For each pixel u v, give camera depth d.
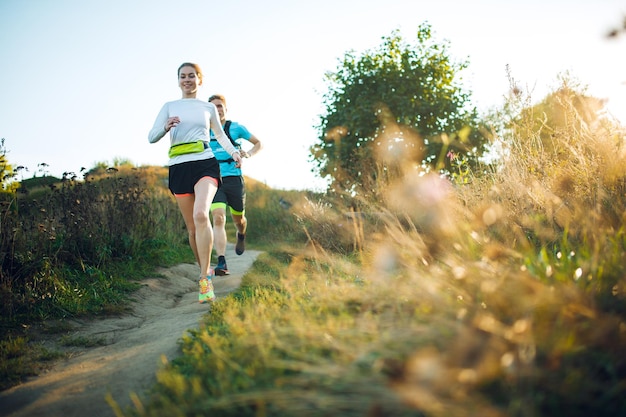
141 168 18.97
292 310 2.66
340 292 2.87
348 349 1.87
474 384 1.62
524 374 1.61
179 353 2.75
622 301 2.10
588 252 2.51
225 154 6.05
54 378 2.71
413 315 2.26
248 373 1.95
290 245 6.69
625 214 2.73
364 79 16.08
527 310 1.96
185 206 4.64
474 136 13.98
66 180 6.06
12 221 4.59
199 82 4.77
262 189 16.98
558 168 4.01
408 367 1.70
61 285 4.33
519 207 3.58
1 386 2.63
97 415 2.21
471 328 1.87
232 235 13.23
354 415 1.55
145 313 4.36
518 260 2.66
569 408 1.58
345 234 5.73
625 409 1.58
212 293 4.28
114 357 2.96
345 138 15.54
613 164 3.48
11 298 3.80
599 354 1.77
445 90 16.06
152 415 1.86
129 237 6.33
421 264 2.96
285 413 1.66
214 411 1.77
